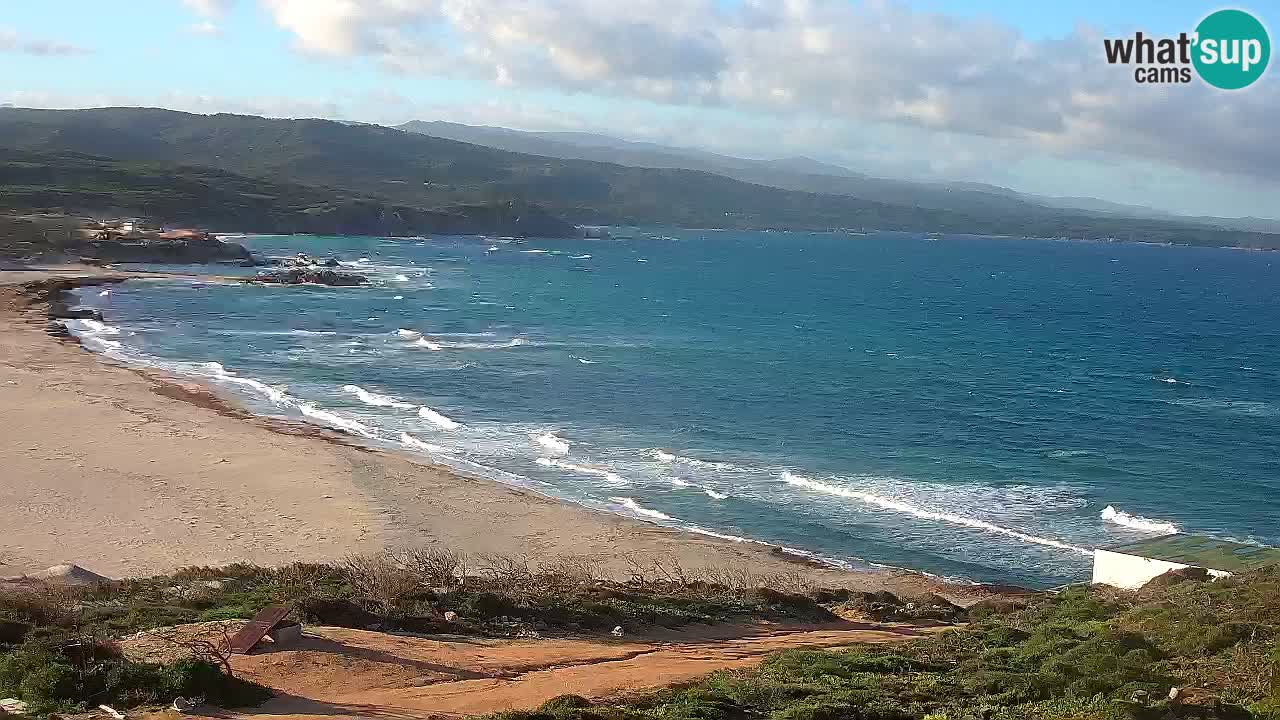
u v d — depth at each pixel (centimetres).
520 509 3953
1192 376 8025
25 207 17312
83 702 1399
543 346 8469
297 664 1680
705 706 1448
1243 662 1652
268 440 4816
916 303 13988
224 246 14950
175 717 1366
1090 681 1559
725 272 18488
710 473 4672
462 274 15588
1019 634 2117
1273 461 5162
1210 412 6481
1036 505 4312
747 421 5769
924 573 3519
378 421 5466
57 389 5669
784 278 17625
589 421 5647
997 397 6775
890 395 6706
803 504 4253
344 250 18812
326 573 2622
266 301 10906
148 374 6394
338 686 1600
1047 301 14938
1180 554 3169
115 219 17562
